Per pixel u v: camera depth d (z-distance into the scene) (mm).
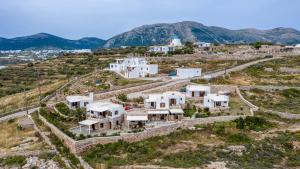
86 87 136875
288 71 160000
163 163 64812
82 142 70812
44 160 69938
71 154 70438
